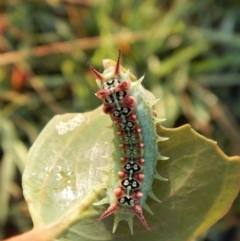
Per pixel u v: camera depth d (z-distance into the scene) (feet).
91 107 0.63
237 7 0.71
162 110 0.61
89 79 0.64
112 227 0.30
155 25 0.68
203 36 0.67
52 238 0.29
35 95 0.66
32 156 0.31
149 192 0.30
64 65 0.66
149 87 0.65
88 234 0.30
